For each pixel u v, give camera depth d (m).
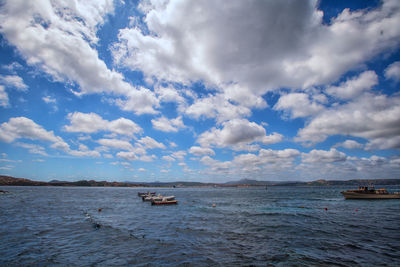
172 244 21.20
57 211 47.03
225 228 29.06
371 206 58.19
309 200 82.81
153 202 64.88
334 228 28.89
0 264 16.05
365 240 22.53
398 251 18.89
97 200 82.94
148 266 15.62
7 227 29.34
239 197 105.94
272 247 20.12
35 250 19.31
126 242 21.97
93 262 16.41
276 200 84.19
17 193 125.62
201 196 118.06
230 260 16.73
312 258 17.11
